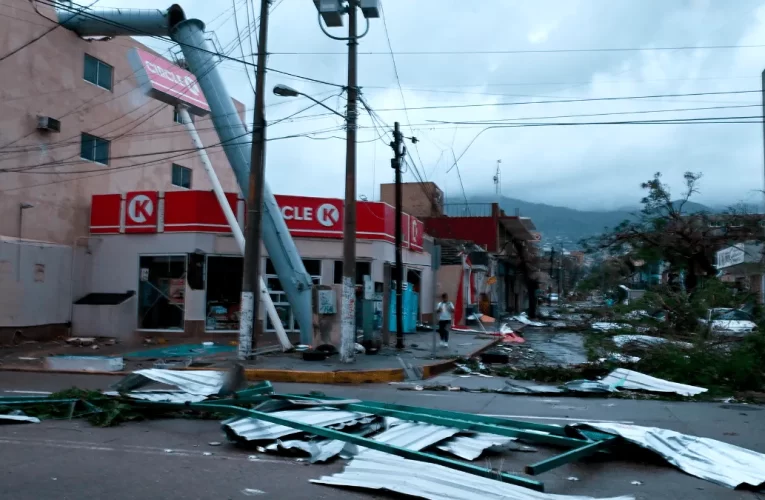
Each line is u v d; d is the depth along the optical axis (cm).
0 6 2173
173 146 3014
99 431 885
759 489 661
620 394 1318
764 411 1145
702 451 757
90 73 2564
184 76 2408
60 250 2280
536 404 1206
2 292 2058
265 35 1753
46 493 601
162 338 2236
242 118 3375
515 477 630
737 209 2814
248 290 1766
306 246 2303
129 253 2309
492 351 2333
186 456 752
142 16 2230
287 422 801
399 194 2169
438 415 891
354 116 1689
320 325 1867
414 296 2875
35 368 1658
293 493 616
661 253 2773
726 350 1512
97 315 2277
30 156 2256
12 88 2205
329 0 1620
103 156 2614
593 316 2131
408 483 610
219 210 2250
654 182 2842
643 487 668
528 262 5653
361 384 1511
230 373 1045
